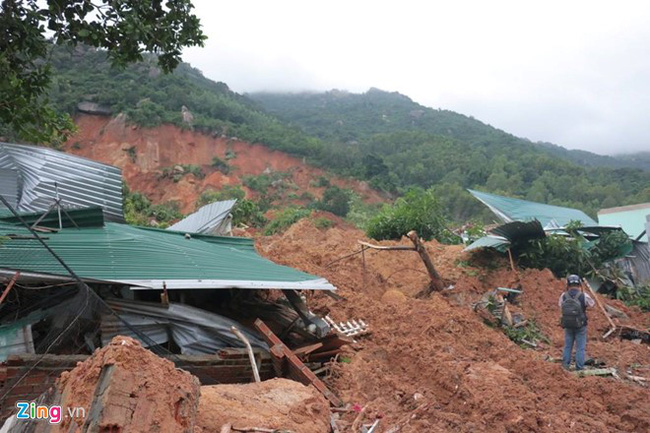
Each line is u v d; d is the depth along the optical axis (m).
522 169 87.19
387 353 9.25
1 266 6.53
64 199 11.67
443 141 101.00
